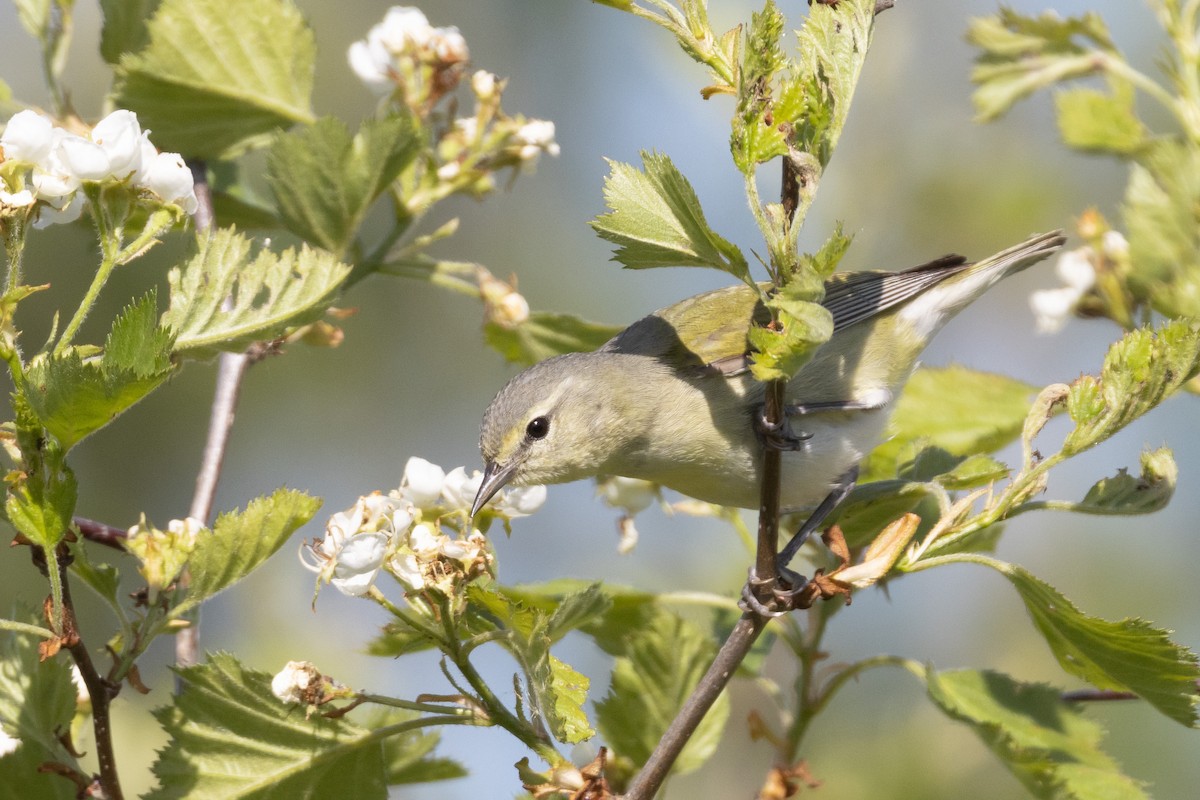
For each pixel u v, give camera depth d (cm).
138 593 703
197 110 986
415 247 967
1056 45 1091
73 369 579
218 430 951
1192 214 994
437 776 861
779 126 595
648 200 634
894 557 690
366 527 677
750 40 594
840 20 612
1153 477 710
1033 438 712
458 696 673
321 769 720
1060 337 1631
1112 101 1065
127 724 1211
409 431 1658
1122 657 698
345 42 1658
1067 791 786
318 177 905
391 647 835
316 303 734
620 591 901
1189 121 1021
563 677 662
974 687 874
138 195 643
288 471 1627
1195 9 1022
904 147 1548
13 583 1384
